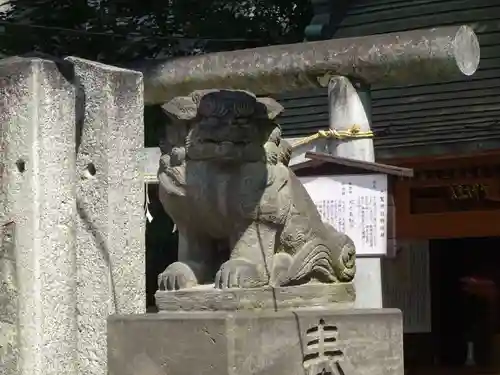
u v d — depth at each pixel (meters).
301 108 14.38
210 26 15.65
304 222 6.87
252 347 6.12
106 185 6.86
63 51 14.61
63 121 6.79
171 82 10.10
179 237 6.99
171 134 6.76
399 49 9.37
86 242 6.89
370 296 8.98
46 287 6.64
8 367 6.65
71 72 6.98
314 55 9.64
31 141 6.65
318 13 15.34
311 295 6.88
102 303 6.82
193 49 15.57
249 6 16.48
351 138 9.53
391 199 8.46
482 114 13.34
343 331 6.70
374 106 14.07
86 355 6.83
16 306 6.64
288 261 6.79
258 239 6.64
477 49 9.65
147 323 6.37
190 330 6.20
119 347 6.48
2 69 6.77
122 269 6.93
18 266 6.64
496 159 12.98
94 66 6.93
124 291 6.94
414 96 14.04
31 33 14.44
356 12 15.11
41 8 14.62
